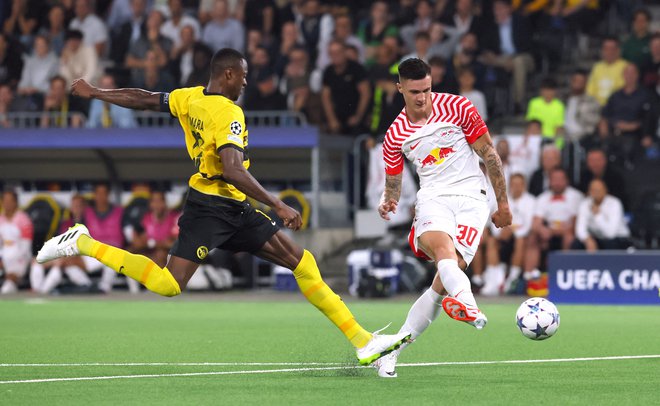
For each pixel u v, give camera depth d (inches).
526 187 2265.0
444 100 944.9
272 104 2561.5
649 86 2438.5
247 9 2837.1
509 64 2598.4
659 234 2202.3
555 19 2716.5
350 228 2438.5
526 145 2283.5
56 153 2487.7
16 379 920.9
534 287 2129.7
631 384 886.4
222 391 840.9
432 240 922.7
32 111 2721.5
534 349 1184.2
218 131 896.3
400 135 948.6
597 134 2347.4
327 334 1386.6
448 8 2674.7
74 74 2755.9
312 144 2353.6
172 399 799.1
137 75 2699.3
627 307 1908.2
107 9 3061.0
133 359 1090.1
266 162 2481.5
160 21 2755.9
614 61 2481.5
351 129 2509.8
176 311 1823.3
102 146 2416.3
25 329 1471.5
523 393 832.3
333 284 2324.1
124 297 2208.4
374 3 2935.5
